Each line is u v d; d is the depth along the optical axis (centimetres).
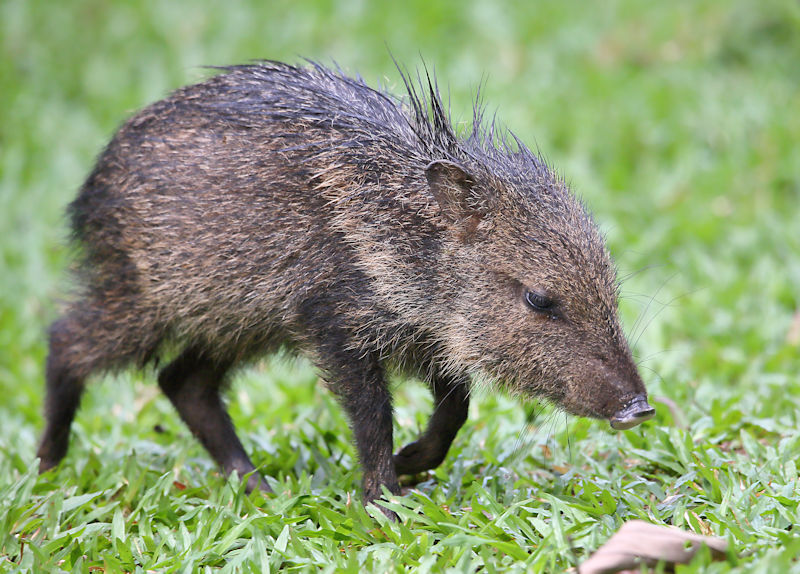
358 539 800
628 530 704
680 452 903
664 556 686
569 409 846
